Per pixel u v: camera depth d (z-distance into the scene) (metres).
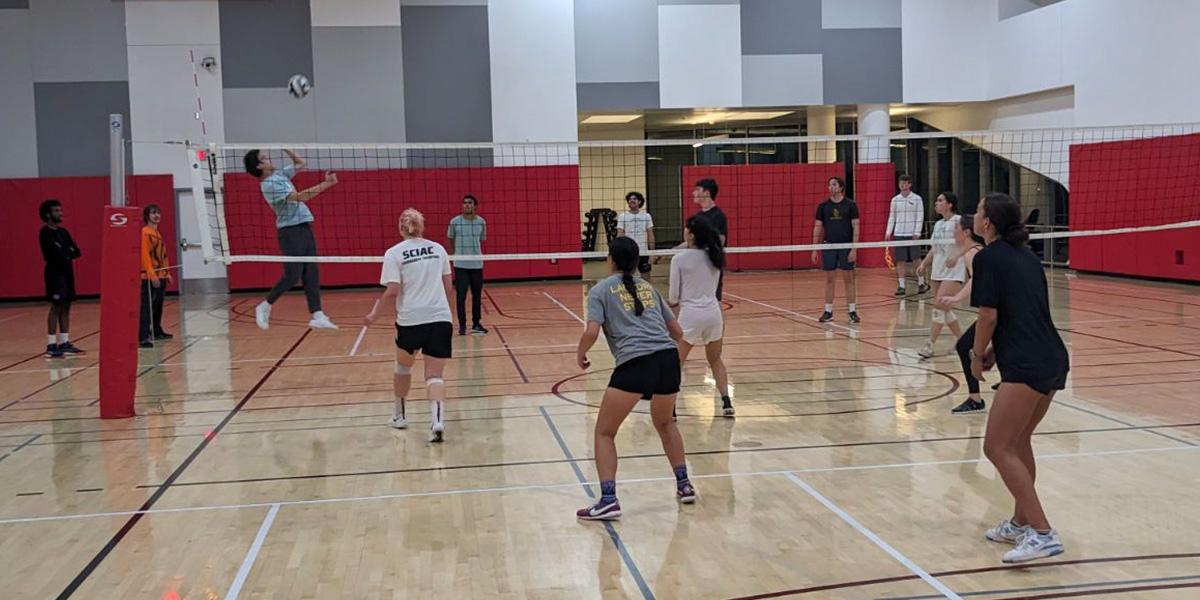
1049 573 4.14
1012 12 20.67
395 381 7.15
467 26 19.73
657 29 20.27
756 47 20.58
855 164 21.83
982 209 4.38
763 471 5.85
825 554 4.43
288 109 19.31
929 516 4.94
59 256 11.34
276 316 15.33
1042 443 6.27
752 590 4.03
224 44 19.09
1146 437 6.37
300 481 5.88
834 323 12.78
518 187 19.94
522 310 15.41
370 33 19.42
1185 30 15.80
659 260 24.55
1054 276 18.27
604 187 24.69
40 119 18.81
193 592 4.14
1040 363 4.20
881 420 7.12
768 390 8.36
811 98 20.77
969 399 7.34
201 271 19.42
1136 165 16.84
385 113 19.55
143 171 19.02
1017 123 20.67
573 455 6.35
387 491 5.62
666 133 24.55
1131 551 4.37
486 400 8.21
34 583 4.27
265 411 7.99
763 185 21.70
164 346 12.03
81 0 18.77
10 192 18.59
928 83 21.08
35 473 6.17
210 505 5.41
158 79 19.00
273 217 19.30
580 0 20.05
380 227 19.48
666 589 4.06
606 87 20.19
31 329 14.37
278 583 4.23
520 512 5.18
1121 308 13.30
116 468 6.26
